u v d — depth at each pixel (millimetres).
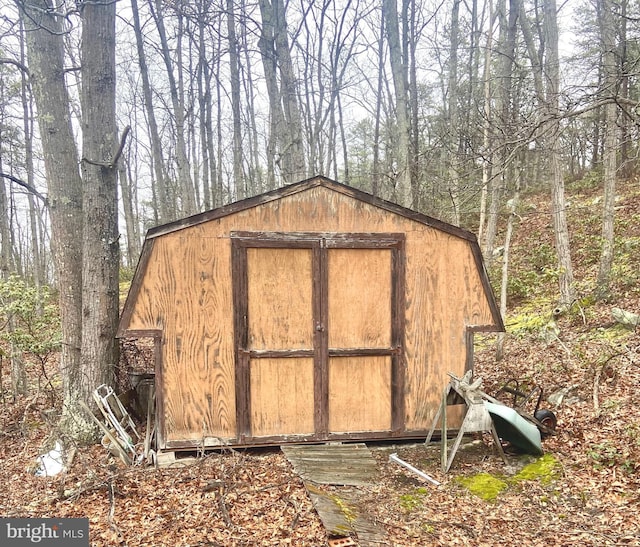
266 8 10211
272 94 11172
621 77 5613
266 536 3859
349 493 4664
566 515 4328
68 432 6051
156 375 5395
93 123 6289
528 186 21641
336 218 5641
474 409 5250
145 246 5301
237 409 5516
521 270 14227
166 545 3775
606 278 10844
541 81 9633
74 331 6707
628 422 5812
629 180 17891
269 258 5555
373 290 5754
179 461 5391
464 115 14984
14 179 6277
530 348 9406
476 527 4156
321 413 5664
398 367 5781
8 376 9977
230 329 5496
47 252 27422
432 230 5828
